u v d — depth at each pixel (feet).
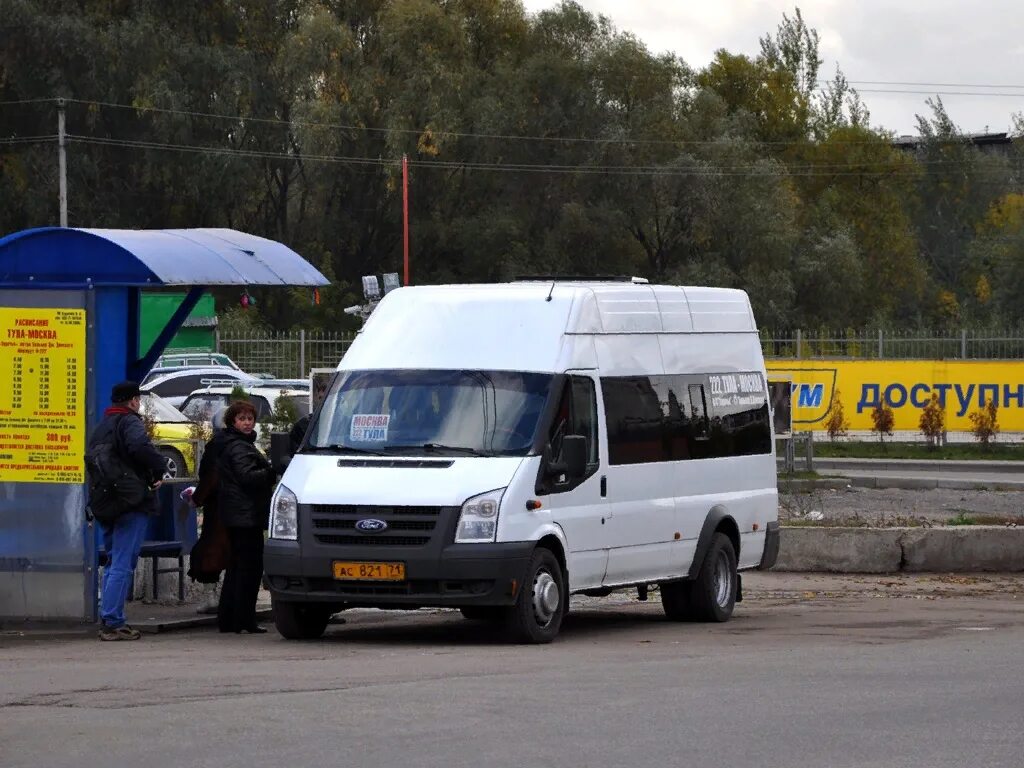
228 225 380.99
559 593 72.54
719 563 86.12
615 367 78.74
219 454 76.84
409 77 361.10
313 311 368.27
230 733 44.73
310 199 417.69
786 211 390.21
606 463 76.64
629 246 383.86
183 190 358.23
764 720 46.80
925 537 110.01
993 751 42.16
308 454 73.20
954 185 655.35
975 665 60.13
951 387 214.48
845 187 520.42
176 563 88.43
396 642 73.00
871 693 52.26
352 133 362.53
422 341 76.28
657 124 373.40
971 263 564.71
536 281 86.17
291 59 357.82
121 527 72.18
